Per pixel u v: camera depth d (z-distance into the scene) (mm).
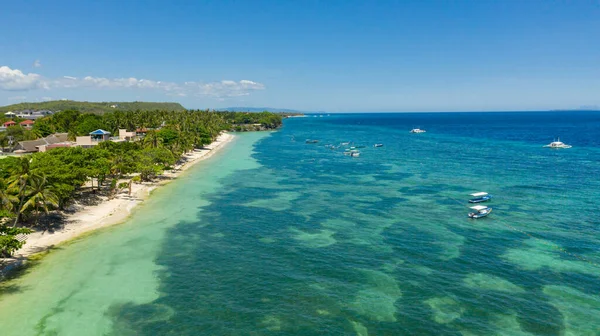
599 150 151875
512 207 70625
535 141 193000
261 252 50625
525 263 47031
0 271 43094
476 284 41938
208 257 48875
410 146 176125
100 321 34656
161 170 96375
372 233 57688
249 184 92625
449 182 93375
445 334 33281
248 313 36312
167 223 62125
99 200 73250
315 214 67438
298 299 38875
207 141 174250
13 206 51219
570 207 70188
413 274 44312
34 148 122750
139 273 44156
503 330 33812
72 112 193750
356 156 141875
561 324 34594
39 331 32938
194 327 34094
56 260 46969
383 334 33250
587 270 45125
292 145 185875
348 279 43125
